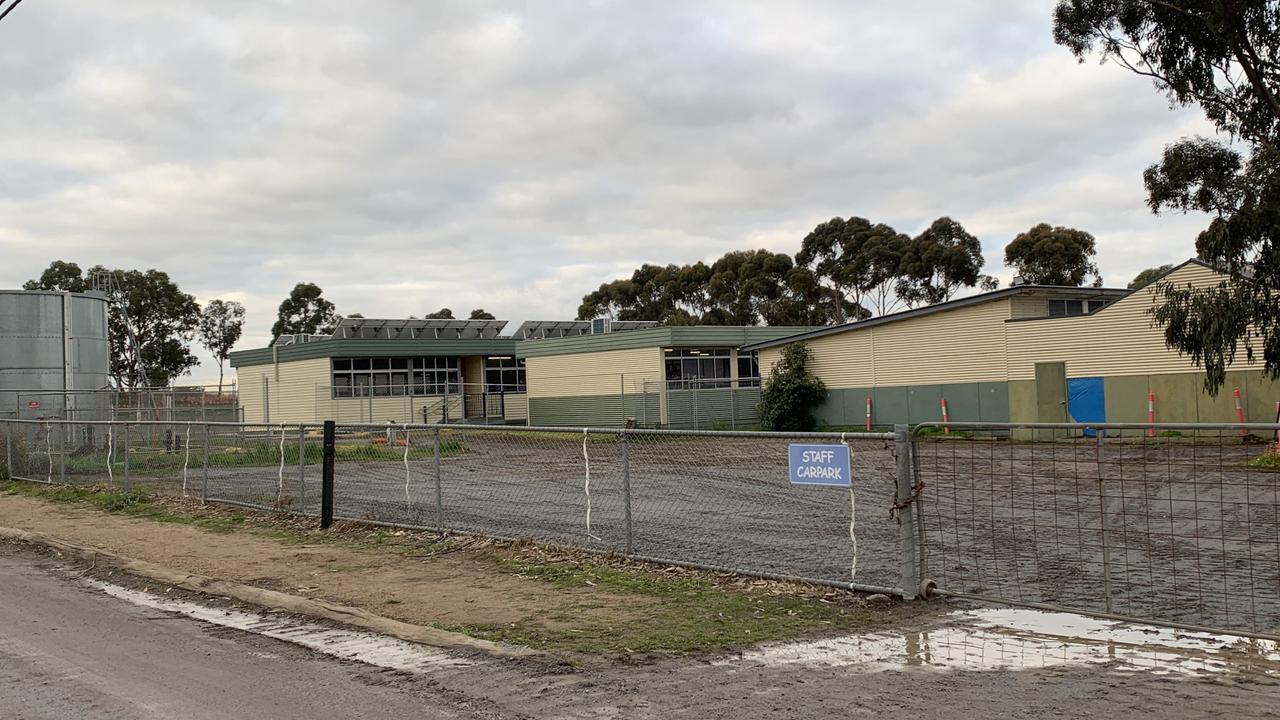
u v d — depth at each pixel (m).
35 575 10.59
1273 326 20.03
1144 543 10.17
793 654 6.64
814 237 72.38
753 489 11.75
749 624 7.51
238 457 17.17
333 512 13.63
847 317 72.69
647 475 12.91
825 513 10.95
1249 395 25.55
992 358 31.61
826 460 8.57
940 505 12.72
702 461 12.48
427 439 15.31
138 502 16.39
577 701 5.73
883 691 5.75
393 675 6.39
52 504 16.98
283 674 6.45
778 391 37.25
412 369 46.38
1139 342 27.75
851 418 35.81
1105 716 5.17
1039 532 10.98
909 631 7.18
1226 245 19.64
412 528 12.32
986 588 8.45
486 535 11.52
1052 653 6.48
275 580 9.71
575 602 8.41
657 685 6.01
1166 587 8.38
